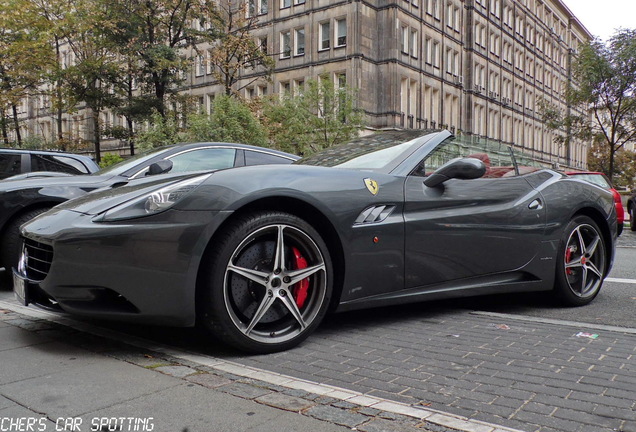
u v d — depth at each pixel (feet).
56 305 9.67
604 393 7.44
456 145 12.64
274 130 80.33
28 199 16.66
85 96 97.45
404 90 135.23
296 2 131.03
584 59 76.69
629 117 77.10
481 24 168.35
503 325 11.52
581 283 14.02
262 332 9.35
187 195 8.87
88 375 7.96
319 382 7.90
